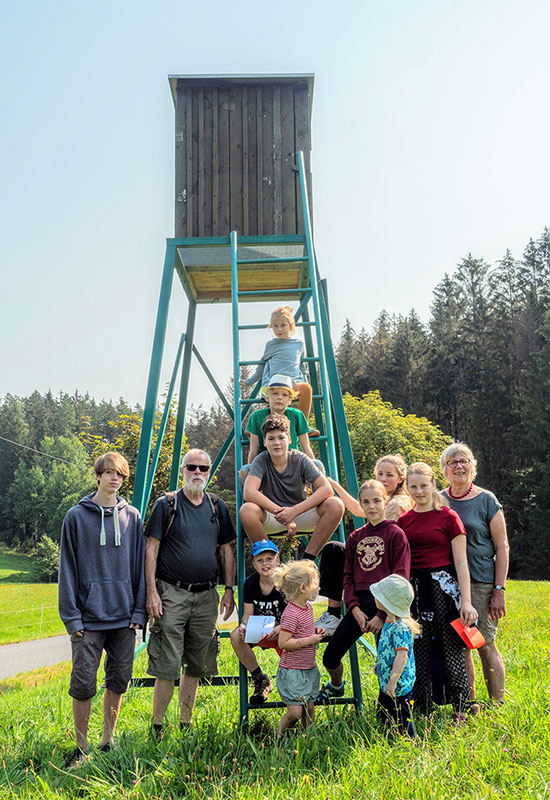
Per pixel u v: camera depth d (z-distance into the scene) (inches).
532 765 143.7
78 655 187.6
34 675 481.4
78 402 4517.7
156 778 155.7
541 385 1636.3
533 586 735.7
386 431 1326.3
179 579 199.8
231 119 350.3
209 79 347.6
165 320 319.3
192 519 204.5
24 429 3873.0
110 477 199.5
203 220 340.8
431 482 203.3
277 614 201.2
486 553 211.0
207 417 2583.7
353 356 2301.9
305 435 235.6
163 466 713.0
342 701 197.5
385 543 194.4
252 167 346.3
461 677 192.2
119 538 197.6
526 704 180.2
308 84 352.5
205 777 154.0
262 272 358.6
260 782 146.2
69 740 199.2
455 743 158.9
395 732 168.7
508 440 1713.8
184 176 345.1
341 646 194.7
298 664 184.4
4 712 238.4
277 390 230.7
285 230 341.4
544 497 1547.7
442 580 197.6
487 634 207.3
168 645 196.9
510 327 1937.7
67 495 3184.1
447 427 2004.2
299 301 398.9
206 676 205.3
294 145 348.5
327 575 211.2
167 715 211.2
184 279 355.6
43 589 1603.1
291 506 211.8
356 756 155.3
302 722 185.0
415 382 2046.0
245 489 209.0
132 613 195.9
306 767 156.6
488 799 128.7
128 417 759.7
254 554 200.4
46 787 154.9
